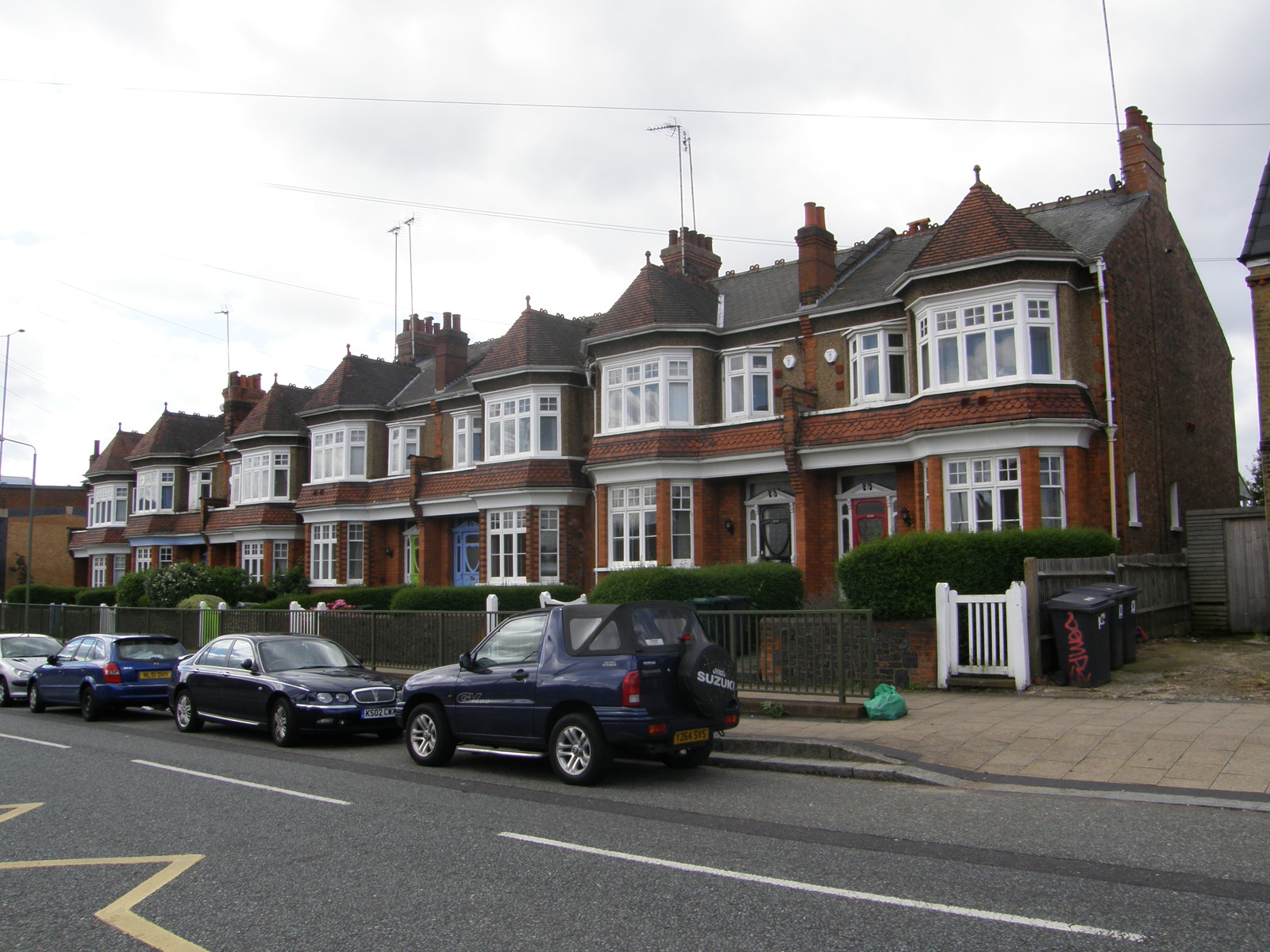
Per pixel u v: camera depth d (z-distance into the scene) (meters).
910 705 12.92
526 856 7.08
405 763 11.78
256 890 6.39
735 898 5.98
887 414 21.19
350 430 34.78
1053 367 19.05
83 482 51.25
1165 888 6.02
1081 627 13.30
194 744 13.70
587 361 28.34
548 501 28.27
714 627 14.58
